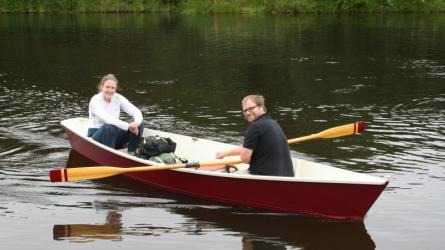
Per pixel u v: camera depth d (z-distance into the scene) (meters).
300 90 12.07
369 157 7.46
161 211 5.89
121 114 10.11
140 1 31.73
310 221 5.62
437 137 8.36
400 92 11.77
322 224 5.55
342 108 10.41
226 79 13.27
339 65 15.12
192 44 19.08
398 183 6.52
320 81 13.01
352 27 23.77
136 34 21.70
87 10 31.42
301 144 8.08
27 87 12.31
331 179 5.69
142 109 10.32
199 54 16.98
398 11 30.88
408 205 5.92
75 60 15.88
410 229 5.40
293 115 9.91
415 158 7.39
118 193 6.36
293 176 5.97
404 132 8.66
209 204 6.07
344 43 19.22
